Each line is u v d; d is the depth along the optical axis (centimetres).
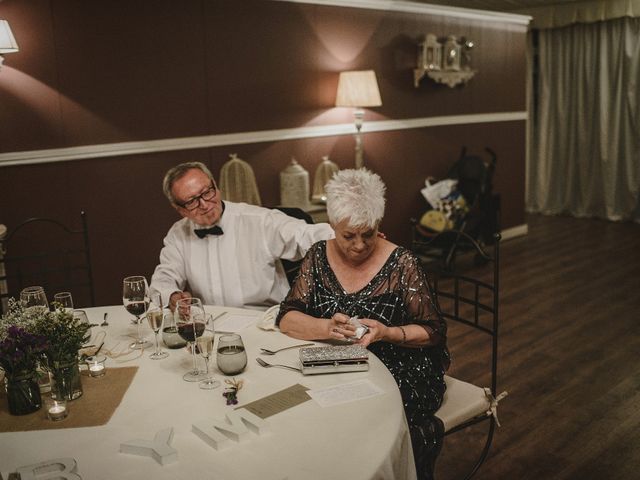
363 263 197
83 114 387
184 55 426
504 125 687
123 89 401
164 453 128
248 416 142
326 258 201
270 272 260
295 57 488
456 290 241
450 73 591
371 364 173
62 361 152
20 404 151
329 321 187
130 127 407
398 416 144
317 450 131
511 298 494
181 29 422
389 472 128
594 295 494
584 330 421
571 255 623
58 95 375
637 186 757
